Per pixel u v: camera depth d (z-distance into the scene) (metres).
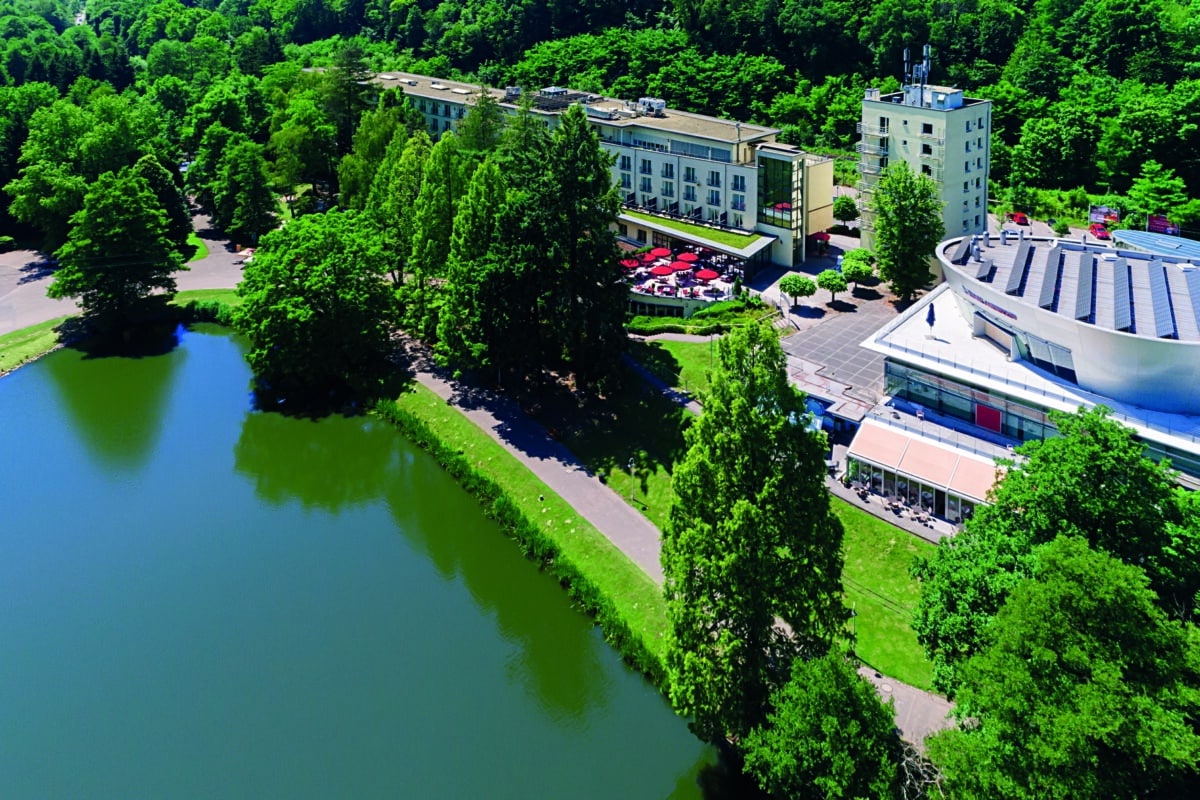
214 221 156.88
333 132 157.25
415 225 104.88
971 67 164.25
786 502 45.41
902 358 77.69
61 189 132.38
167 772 54.69
